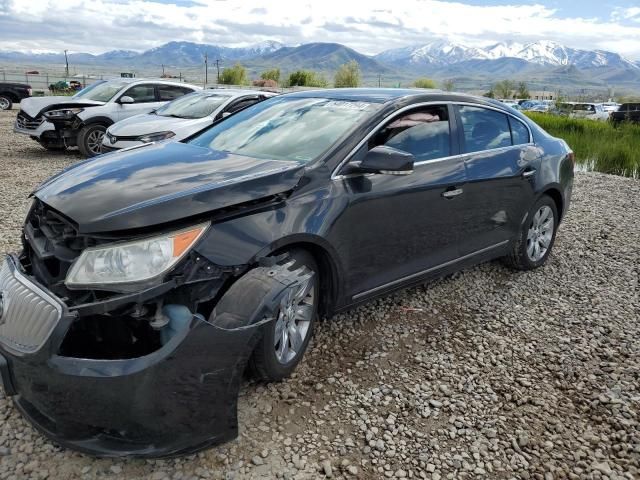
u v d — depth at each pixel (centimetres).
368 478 273
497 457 293
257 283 286
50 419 262
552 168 536
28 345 256
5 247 565
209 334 255
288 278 296
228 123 452
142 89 1290
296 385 344
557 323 452
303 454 287
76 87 4266
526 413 331
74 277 266
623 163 1370
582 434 315
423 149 413
